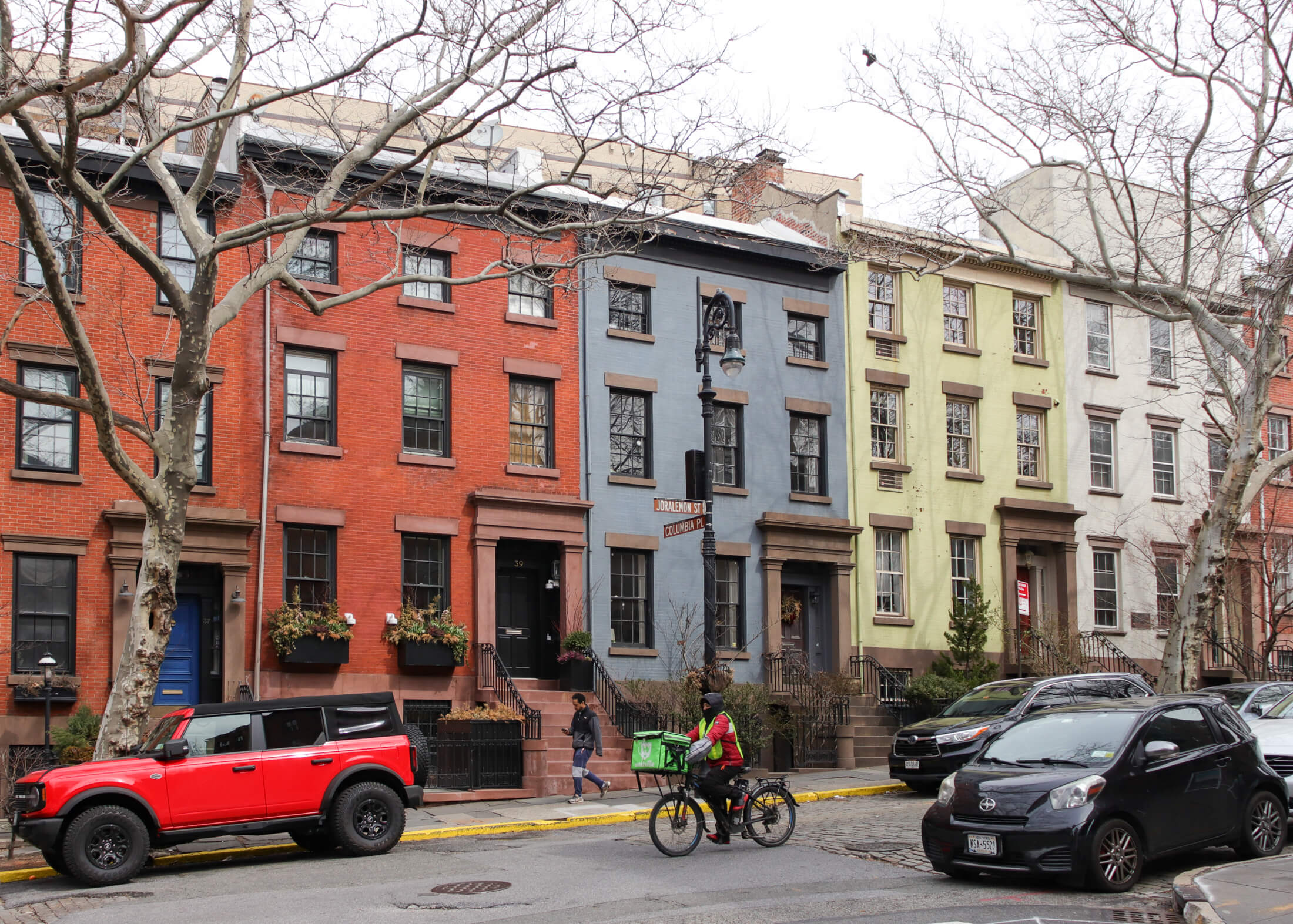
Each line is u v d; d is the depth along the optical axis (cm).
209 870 1412
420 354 2389
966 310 3081
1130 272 2742
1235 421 2414
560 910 1077
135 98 2023
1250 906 961
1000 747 1282
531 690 2361
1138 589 3181
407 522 2328
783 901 1105
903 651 2825
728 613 2658
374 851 1469
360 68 1502
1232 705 1962
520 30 1486
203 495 2142
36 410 2052
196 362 1562
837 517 2792
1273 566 3225
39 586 2016
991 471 3019
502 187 2478
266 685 2155
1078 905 1073
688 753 1374
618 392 2622
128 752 1486
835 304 2886
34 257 2078
